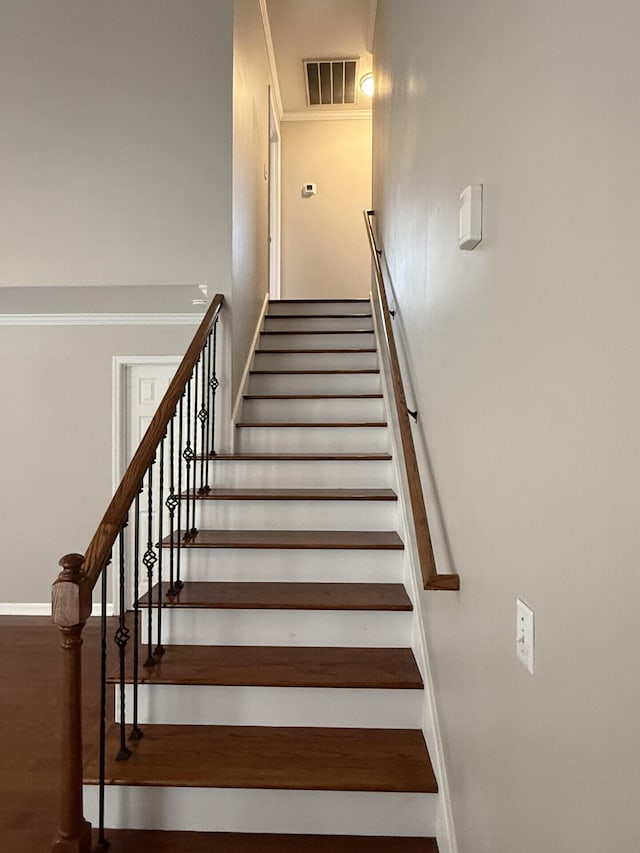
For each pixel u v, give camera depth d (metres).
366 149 6.68
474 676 1.43
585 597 0.82
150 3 3.30
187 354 2.69
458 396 1.64
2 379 4.09
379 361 4.14
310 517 2.88
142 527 3.98
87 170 3.31
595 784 0.79
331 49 5.51
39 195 3.31
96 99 3.31
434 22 2.04
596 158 0.79
